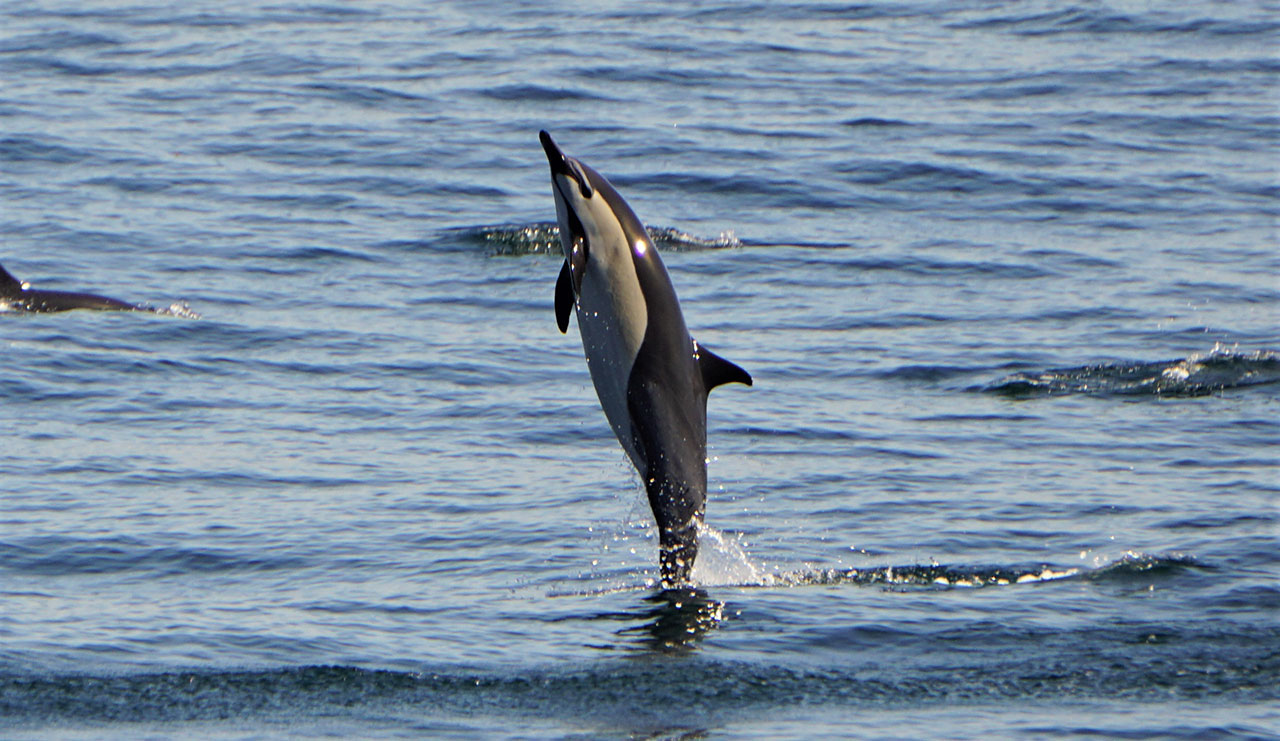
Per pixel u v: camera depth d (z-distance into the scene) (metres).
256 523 38.94
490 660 29.30
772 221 80.31
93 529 38.22
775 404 51.12
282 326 60.84
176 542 37.34
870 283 68.75
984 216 81.44
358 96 107.69
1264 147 97.00
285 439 46.94
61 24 131.00
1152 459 44.88
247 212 79.50
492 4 142.62
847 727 25.95
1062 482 42.53
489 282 68.50
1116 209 82.62
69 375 53.56
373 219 78.88
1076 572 34.78
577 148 95.19
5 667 28.61
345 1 143.38
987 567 35.19
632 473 43.75
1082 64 121.38
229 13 137.25
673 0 144.25
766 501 40.88
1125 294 66.69
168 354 56.62
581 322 31.89
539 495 41.59
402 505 40.62
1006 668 28.72
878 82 115.19
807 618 31.50
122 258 70.81
